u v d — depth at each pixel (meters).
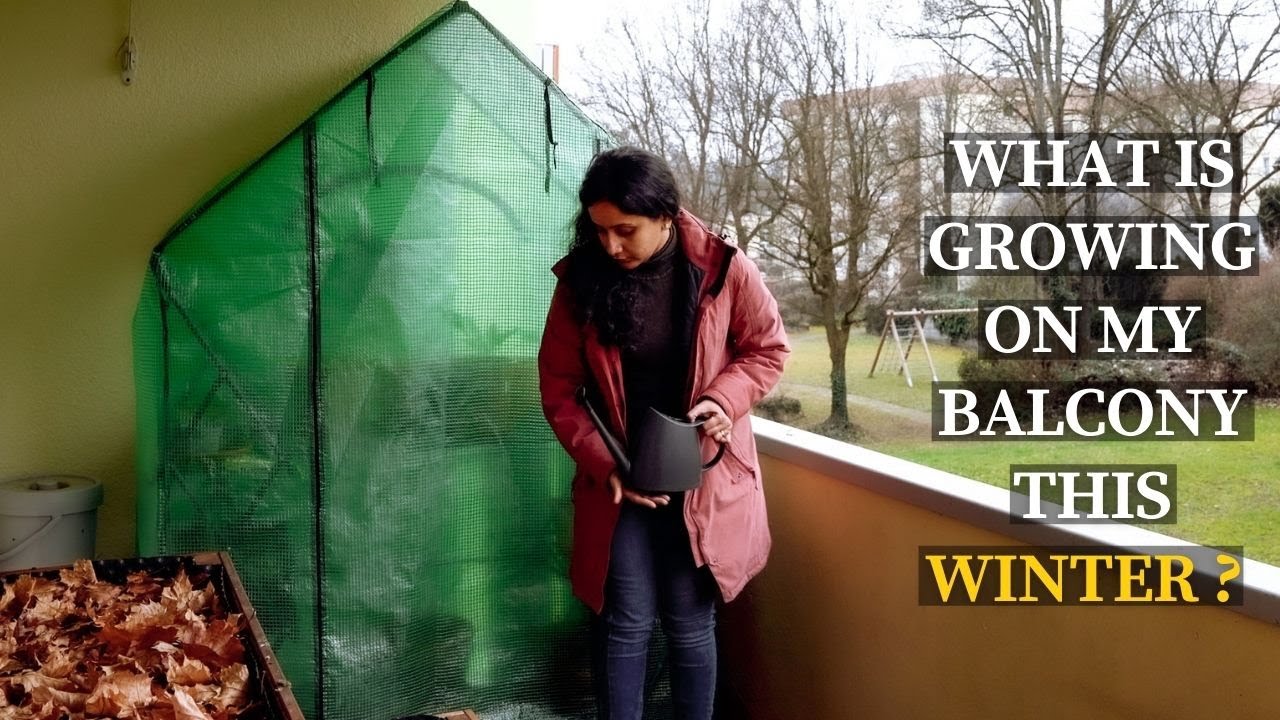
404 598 2.17
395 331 2.13
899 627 1.75
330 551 2.11
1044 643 1.44
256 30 2.56
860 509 1.85
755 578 2.29
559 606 2.32
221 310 2.06
